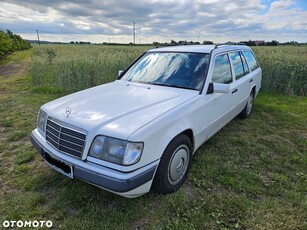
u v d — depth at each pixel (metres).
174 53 3.57
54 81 9.40
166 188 2.39
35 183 2.66
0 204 2.34
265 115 5.37
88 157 2.05
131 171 1.93
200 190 2.59
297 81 7.64
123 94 2.85
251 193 2.55
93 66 8.87
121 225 2.05
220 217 2.18
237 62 4.20
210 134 3.23
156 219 2.15
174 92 2.88
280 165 3.20
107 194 2.44
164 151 2.26
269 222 2.12
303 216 2.20
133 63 3.98
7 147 3.70
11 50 41.34
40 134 2.65
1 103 6.59
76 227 2.04
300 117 5.28
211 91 2.96
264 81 7.94
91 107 2.44
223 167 3.04
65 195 2.41
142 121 2.12
